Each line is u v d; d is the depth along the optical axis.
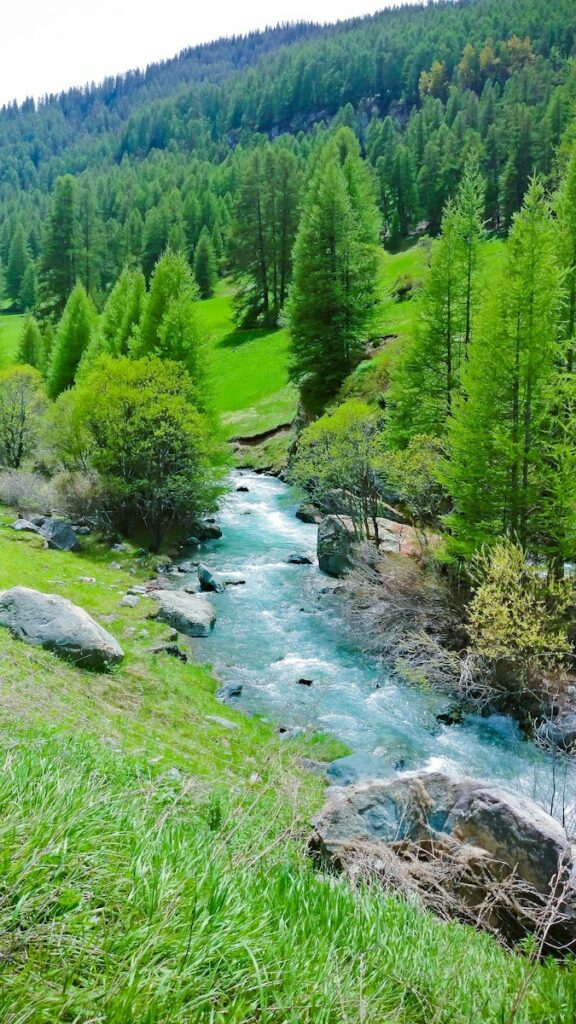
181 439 29.02
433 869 6.39
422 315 29.55
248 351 60.78
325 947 3.46
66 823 3.17
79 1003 2.26
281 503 35.78
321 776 11.90
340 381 41.78
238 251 67.50
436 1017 3.32
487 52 141.00
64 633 14.44
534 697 14.73
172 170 131.88
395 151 90.50
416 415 28.77
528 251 16.47
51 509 30.77
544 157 77.00
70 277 75.75
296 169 67.50
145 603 20.28
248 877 4.07
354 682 16.66
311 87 188.75
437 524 22.33
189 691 14.73
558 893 5.98
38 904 2.63
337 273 41.44
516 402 16.97
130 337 44.12
